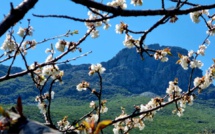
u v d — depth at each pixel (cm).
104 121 224
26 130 231
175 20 562
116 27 822
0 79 570
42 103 889
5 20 252
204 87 994
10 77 580
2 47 762
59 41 815
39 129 237
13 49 769
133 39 860
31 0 263
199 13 756
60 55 727
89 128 228
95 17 832
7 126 233
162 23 413
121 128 1012
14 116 249
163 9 322
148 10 317
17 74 591
